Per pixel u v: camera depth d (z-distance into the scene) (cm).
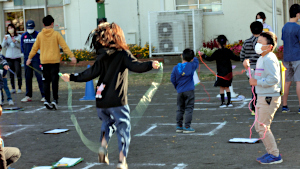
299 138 565
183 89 632
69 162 501
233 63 1603
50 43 882
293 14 728
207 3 1806
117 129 422
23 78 1530
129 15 1875
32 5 1978
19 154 425
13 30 1147
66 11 1952
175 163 485
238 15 1773
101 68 424
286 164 459
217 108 827
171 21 1720
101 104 420
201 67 1552
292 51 718
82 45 1953
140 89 1127
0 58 920
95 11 1927
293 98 880
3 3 1994
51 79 895
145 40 1872
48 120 784
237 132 622
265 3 1734
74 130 691
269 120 464
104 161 428
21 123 763
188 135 621
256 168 451
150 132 652
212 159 493
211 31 1809
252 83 463
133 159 509
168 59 1731
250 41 700
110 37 418
